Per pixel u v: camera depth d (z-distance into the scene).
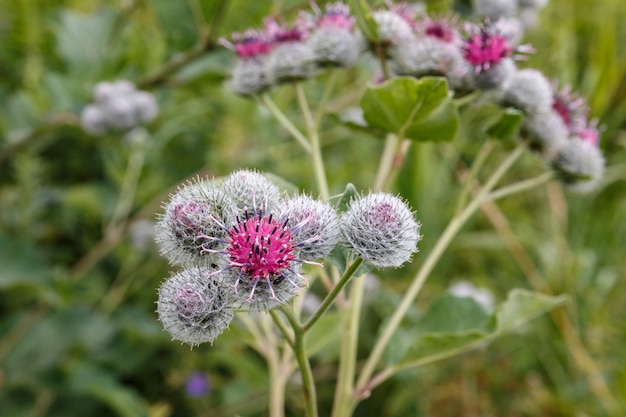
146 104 0.66
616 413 0.64
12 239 0.59
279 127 0.72
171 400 0.66
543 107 0.45
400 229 0.34
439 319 0.45
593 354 0.73
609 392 0.66
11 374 0.59
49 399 0.61
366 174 0.79
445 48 0.44
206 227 0.35
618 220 0.83
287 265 0.34
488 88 0.44
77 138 0.78
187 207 0.35
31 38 0.77
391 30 0.45
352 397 0.41
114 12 0.73
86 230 0.76
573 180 0.47
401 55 0.45
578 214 0.84
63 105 0.67
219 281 0.34
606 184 0.83
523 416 0.67
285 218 0.35
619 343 0.73
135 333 0.63
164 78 0.64
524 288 0.78
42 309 0.64
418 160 0.70
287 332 0.36
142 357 0.65
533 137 0.46
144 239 0.71
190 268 0.35
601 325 0.73
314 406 0.36
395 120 0.42
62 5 0.90
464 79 0.45
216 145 0.79
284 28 0.48
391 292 0.67
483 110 0.86
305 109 0.46
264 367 0.65
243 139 0.79
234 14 0.62
